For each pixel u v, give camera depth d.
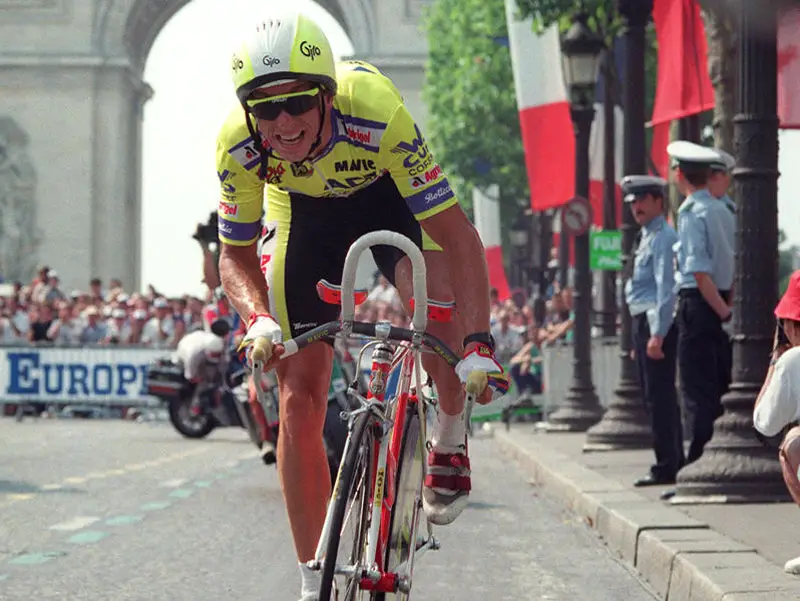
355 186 12.85
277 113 11.73
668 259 25.70
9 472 34.09
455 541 22.03
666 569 17.08
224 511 25.84
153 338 66.50
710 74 40.41
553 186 56.66
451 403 12.98
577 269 47.16
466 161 112.31
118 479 32.34
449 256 12.70
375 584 11.16
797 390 16.16
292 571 18.80
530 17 56.66
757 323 22.95
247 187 12.85
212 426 47.94
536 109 56.72
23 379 66.00
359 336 11.70
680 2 39.72
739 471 22.50
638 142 37.38
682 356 24.41
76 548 20.91
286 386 12.95
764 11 22.88
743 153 23.27
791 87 26.61
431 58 121.88
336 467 23.34
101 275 152.75
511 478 33.97
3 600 16.61
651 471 26.12
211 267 28.80
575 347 46.88
